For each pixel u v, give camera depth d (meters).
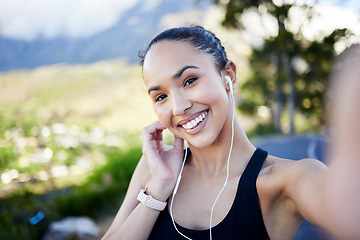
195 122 1.18
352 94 0.55
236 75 1.32
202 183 1.31
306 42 13.40
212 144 1.28
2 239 3.99
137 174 1.53
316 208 0.86
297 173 1.03
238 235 1.17
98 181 6.09
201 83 1.17
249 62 18.44
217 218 1.21
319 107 17.09
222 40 1.54
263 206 1.17
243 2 15.01
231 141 1.24
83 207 5.18
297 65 16.98
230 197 1.22
